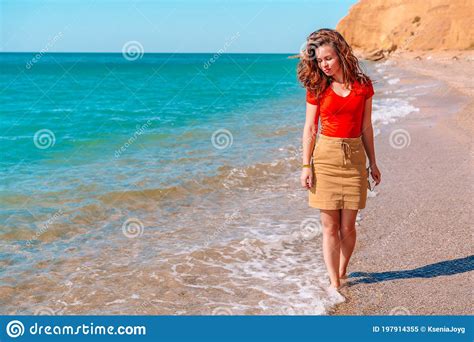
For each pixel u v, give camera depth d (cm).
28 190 757
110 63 11344
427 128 1208
